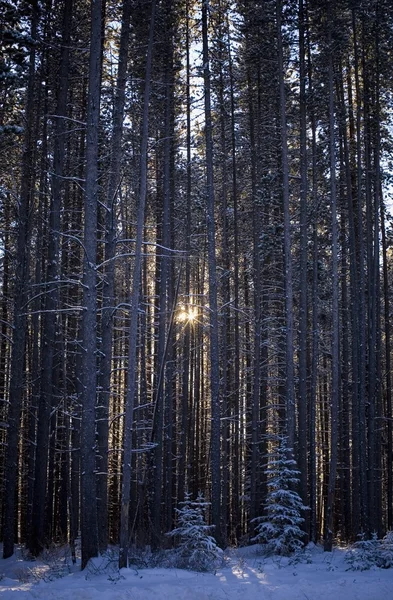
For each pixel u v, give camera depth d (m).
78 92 24.80
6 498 18.88
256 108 29.19
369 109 27.66
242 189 31.17
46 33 19.73
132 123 24.47
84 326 15.21
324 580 12.97
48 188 22.62
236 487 28.83
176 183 28.48
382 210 30.81
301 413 22.88
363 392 24.62
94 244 15.53
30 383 23.61
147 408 27.28
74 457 21.45
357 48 27.39
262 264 27.89
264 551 18.34
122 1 18.72
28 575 14.61
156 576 13.11
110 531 32.50
